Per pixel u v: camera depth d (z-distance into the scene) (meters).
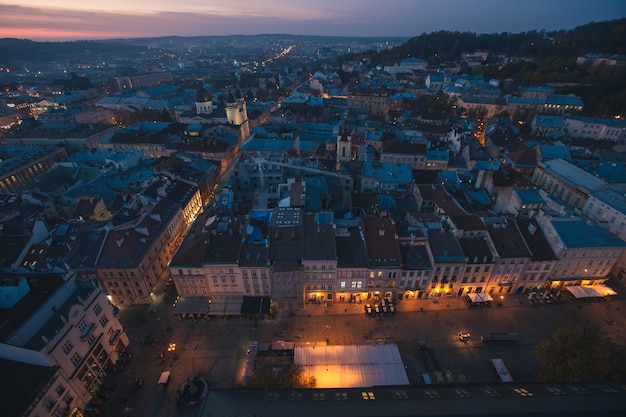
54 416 57.44
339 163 149.12
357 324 82.88
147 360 74.62
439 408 43.81
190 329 81.81
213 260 81.75
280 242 84.38
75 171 142.75
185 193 122.06
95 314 68.00
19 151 172.12
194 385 68.00
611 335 79.56
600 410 41.41
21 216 104.62
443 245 86.69
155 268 93.75
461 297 90.31
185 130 193.12
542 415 40.31
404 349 76.94
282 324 82.94
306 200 110.31
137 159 150.62
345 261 83.25
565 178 124.62
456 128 178.75
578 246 83.69
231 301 85.62
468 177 131.12
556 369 61.50
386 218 90.94
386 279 85.38
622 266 94.44
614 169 124.94
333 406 46.00
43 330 59.66
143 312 86.81
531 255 84.00
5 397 52.09
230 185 124.62
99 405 65.62
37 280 64.50
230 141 183.00
